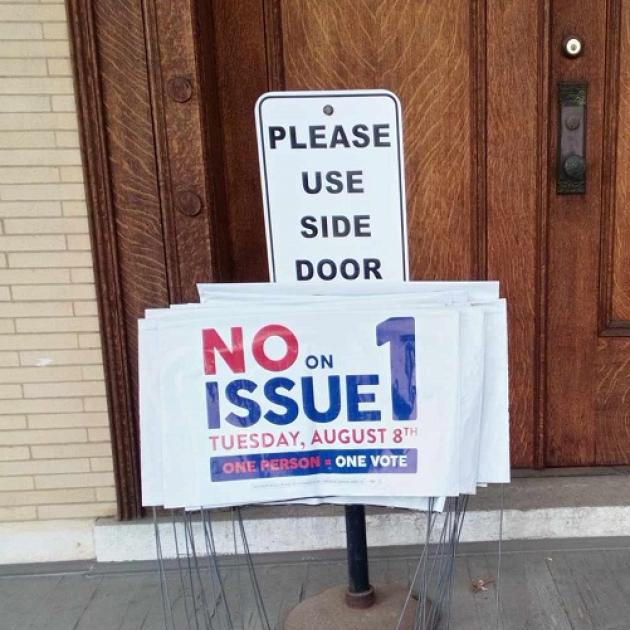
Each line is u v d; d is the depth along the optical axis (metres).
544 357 2.95
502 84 2.75
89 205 2.53
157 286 2.60
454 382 1.82
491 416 1.89
